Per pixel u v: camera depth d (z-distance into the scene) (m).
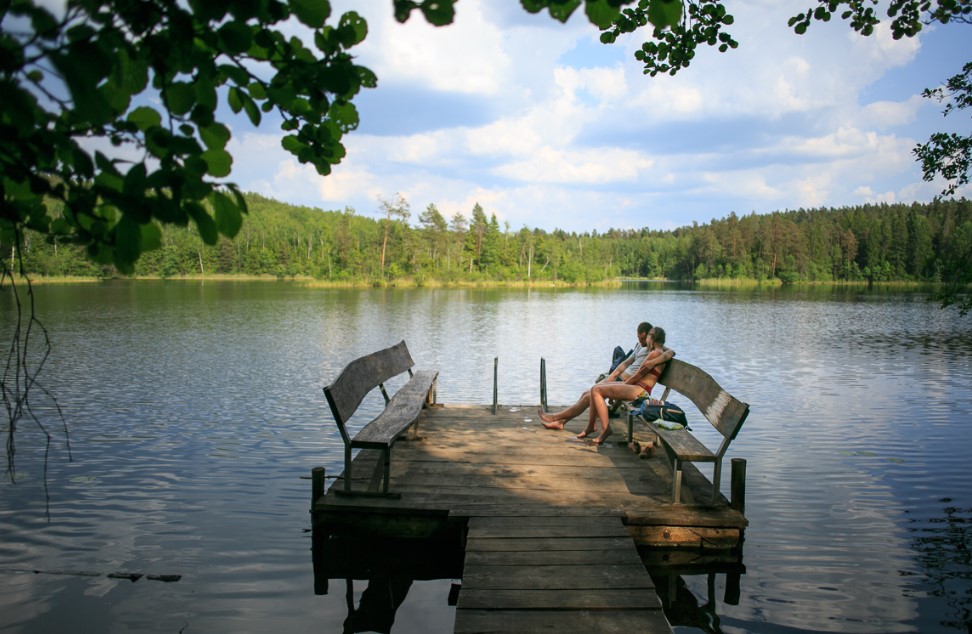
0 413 10.61
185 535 5.67
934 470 7.89
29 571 4.92
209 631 4.11
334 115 2.31
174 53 1.71
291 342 21.61
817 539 5.71
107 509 6.29
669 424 6.27
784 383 14.84
